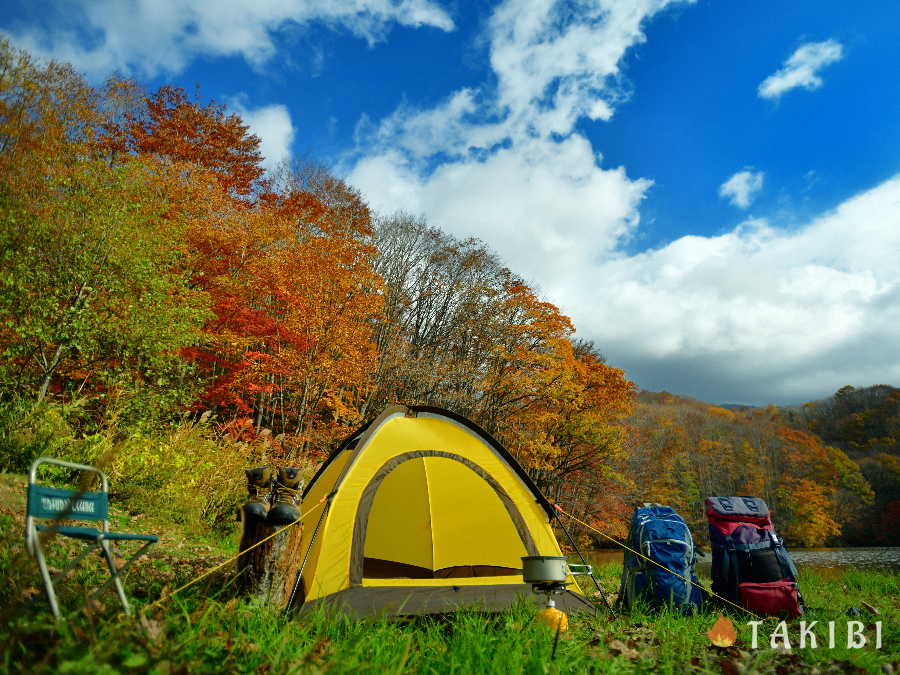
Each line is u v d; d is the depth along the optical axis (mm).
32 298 10156
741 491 51438
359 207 26141
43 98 12219
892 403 75375
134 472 7977
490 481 5453
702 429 59906
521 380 22672
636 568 4852
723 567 4801
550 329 23750
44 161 11430
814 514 47688
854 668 3172
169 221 13133
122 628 2369
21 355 10039
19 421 7816
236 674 2213
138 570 4496
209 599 3230
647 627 4223
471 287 30500
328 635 3076
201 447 9602
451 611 4043
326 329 17141
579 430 24109
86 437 8281
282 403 17562
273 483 4285
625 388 24500
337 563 4355
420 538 5781
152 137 20359
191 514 7809
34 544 2199
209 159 22297
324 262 17453
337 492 4656
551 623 3695
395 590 4359
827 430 77375
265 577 3838
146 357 11820
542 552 5203
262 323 16312
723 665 3104
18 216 10281
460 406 22797
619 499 27656
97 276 10789
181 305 12555
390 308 27438
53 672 1795
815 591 6719
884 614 4711
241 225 17141
